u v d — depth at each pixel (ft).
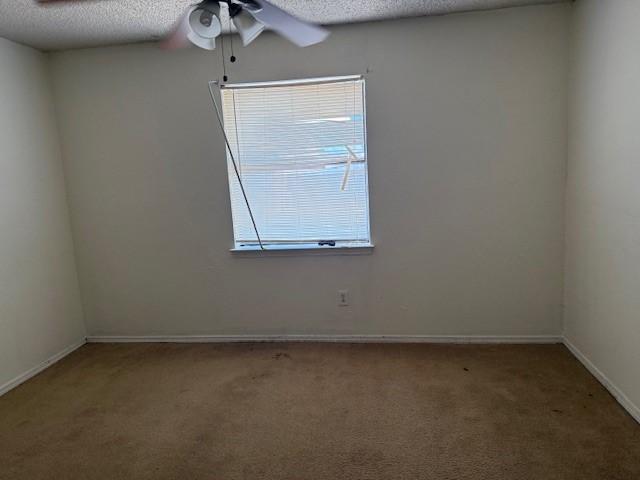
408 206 9.91
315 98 9.90
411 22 9.26
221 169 10.34
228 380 8.91
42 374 9.61
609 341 7.70
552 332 9.91
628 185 6.94
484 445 6.44
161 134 10.38
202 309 11.02
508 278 9.86
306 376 8.91
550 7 8.84
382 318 10.46
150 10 7.98
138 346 11.02
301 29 6.21
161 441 6.93
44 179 10.19
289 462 6.29
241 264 10.69
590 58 8.07
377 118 9.68
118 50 10.15
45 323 10.09
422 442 6.59
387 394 8.04
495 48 9.11
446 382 8.36
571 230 9.17
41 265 10.03
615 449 6.21
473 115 9.40
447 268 10.03
